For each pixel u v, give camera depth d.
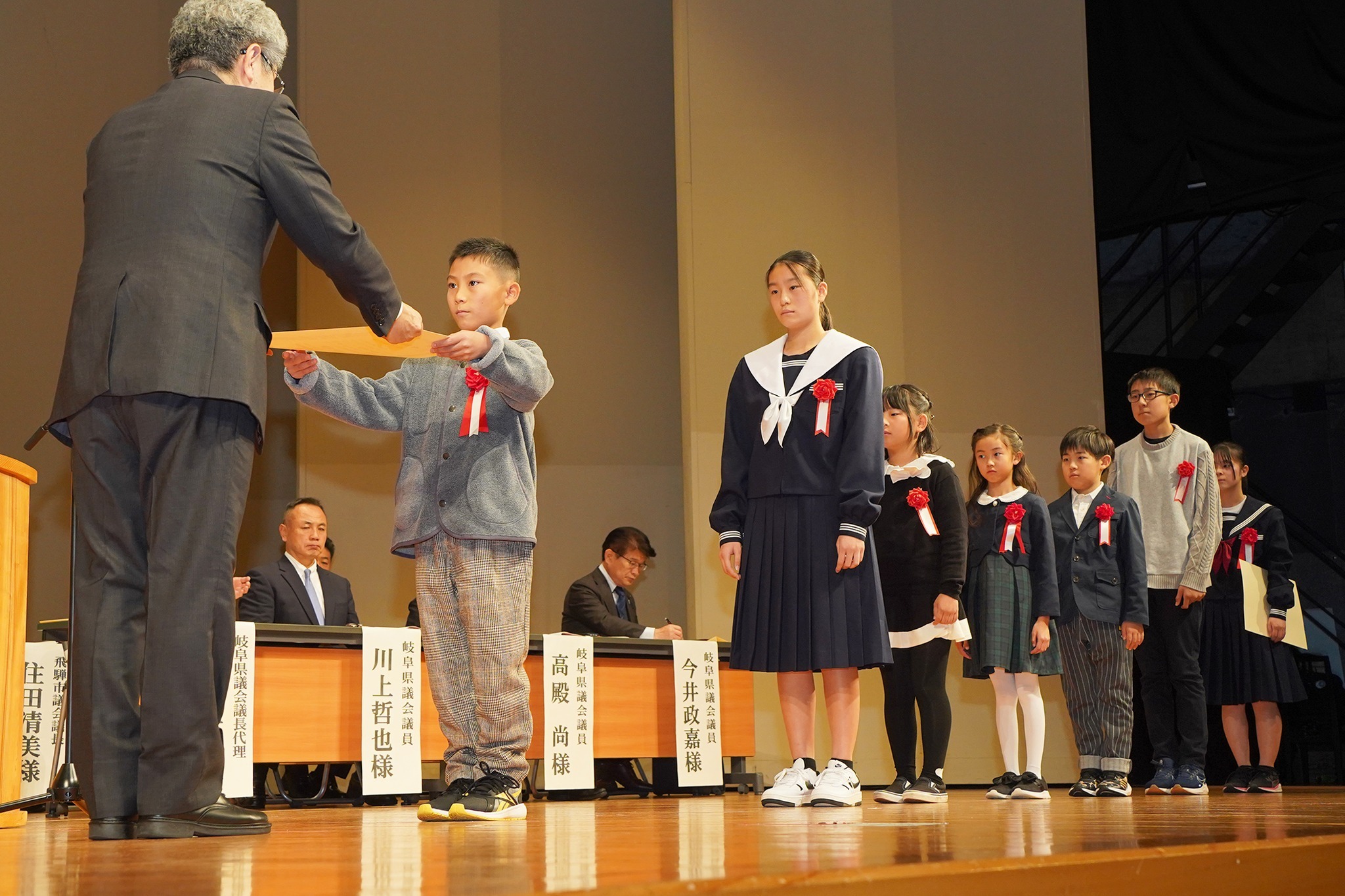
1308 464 6.33
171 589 1.88
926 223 6.11
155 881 1.11
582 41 6.46
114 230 1.97
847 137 6.10
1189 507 4.54
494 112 6.27
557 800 4.49
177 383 1.89
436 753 4.16
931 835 1.71
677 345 6.41
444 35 6.24
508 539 2.64
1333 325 6.34
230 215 1.99
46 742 3.52
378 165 6.06
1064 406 6.09
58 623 3.58
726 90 6.01
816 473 3.04
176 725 1.86
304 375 2.68
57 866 1.30
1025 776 4.04
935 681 3.25
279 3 6.24
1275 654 4.79
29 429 5.57
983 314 6.09
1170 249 6.65
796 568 3.02
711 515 3.25
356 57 6.10
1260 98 6.23
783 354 3.22
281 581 4.74
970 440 5.97
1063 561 4.31
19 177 5.73
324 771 4.39
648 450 6.30
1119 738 4.12
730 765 5.50
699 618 5.66
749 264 5.92
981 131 6.23
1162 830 1.81
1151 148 6.57
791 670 2.98
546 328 6.24
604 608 5.05
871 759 5.60
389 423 2.80
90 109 5.89
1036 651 3.99
